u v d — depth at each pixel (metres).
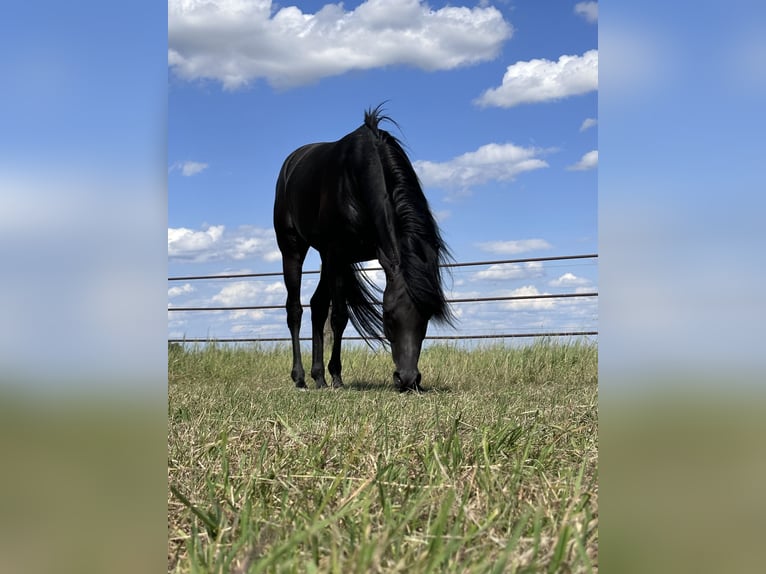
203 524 1.63
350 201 6.36
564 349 8.14
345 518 1.54
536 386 6.53
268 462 2.29
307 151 7.50
